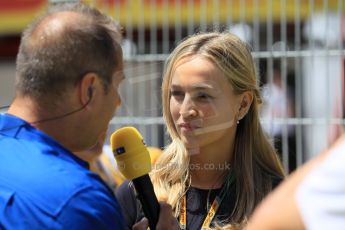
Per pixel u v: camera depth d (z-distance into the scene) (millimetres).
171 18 12422
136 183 4422
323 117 10906
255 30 10828
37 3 15773
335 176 2799
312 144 10633
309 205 2820
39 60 3846
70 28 3873
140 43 11312
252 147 5199
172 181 5125
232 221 4895
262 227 2922
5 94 15875
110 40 3979
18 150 3863
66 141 3955
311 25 10602
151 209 4395
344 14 11742
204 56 5008
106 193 3820
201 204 5035
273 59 10992
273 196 2992
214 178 5105
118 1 11812
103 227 3693
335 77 10594
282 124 10258
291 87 11406
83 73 3867
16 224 3666
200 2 12367
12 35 16203
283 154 10242
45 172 3754
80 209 3656
